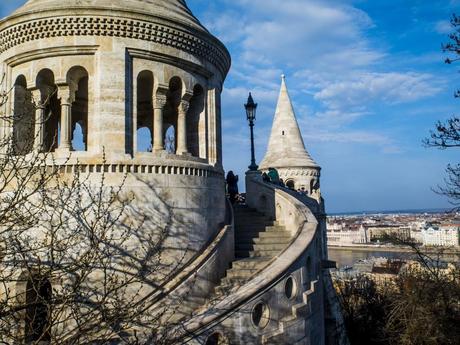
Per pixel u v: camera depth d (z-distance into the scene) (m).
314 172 29.80
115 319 7.22
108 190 10.05
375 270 43.09
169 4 11.87
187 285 10.28
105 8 10.30
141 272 8.96
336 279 39.34
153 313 9.46
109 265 9.54
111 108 10.33
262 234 14.83
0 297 9.59
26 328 8.94
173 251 10.62
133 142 10.59
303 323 11.23
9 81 11.16
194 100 12.65
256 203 17.80
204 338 9.04
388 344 20.94
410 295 17.36
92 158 10.09
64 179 9.98
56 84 10.49
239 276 11.45
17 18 10.55
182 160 11.22
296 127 30.83
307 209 15.00
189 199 11.16
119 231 9.95
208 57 12.26
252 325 9.84
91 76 10.50
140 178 10.40
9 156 8.05
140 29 10.68
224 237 11.88
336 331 21.12
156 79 11.03
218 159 12.78
